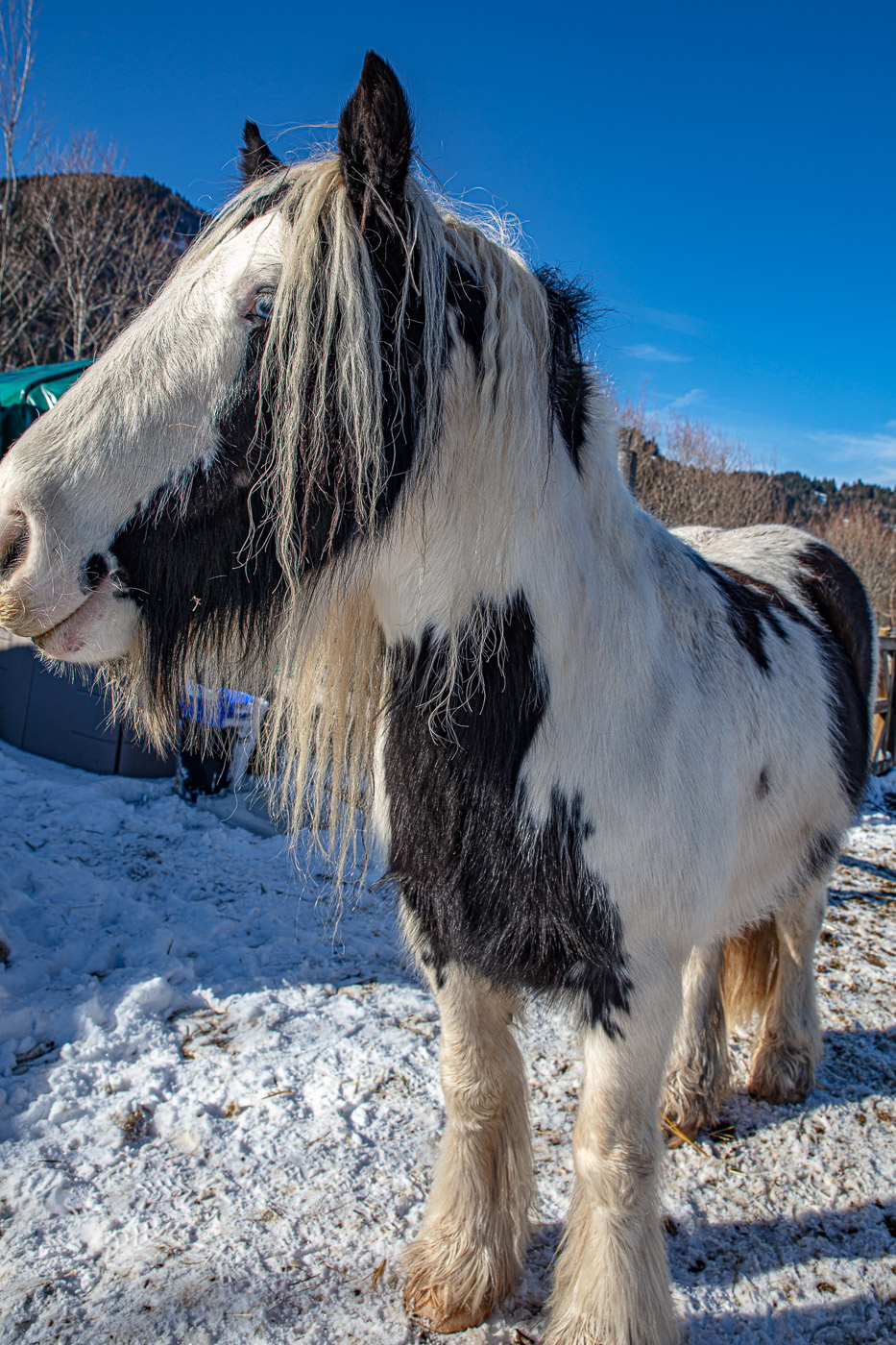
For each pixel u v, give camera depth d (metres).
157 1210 1.62
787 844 1.66
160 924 2.81
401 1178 1.75
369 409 0.96
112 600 1.00
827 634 1.99
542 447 1.09
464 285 1.05
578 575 1.17
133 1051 2.13
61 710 4.52
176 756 4.25
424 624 1.13
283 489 0.98
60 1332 1.35
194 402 0.98
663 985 1.23
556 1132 1.94
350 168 0.95
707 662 1.39
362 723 1.30
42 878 3.04
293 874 3.36
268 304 0.99
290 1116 1.92
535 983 1.27
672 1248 1.63
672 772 1.22
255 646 1.08
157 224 15.78
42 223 14.41
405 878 1.34
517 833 1.16
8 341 13.36
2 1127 1.82
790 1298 1.53
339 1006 2.41
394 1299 1.47
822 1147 1.96
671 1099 1.99
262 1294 1.45
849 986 2.74
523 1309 1.48
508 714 1.13
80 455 0.96
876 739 5.93
